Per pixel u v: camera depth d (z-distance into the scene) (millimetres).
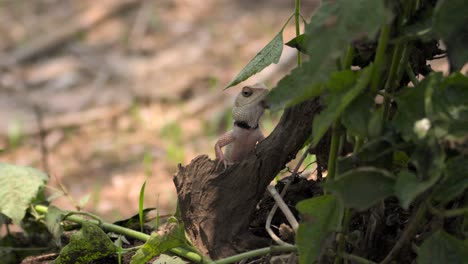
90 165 18250
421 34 4520
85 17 25516
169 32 24562
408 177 4375
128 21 25203
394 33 4723
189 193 6230
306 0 25203
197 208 6164
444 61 9086
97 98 21469
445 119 4391
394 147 4566
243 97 8133
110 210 15859
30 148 19312
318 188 6488
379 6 4055
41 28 25266
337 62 4875
